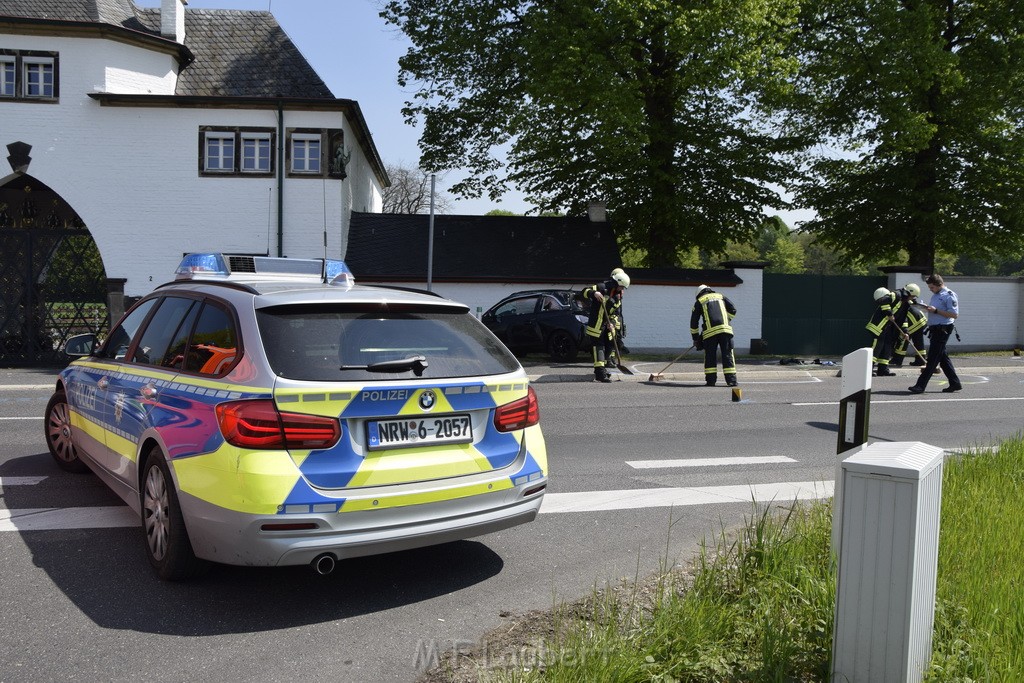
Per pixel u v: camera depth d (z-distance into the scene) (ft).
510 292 79.71
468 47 84.23
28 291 61.36
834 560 13.00
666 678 10.22
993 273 350.23
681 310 80.84
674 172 92.48
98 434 18.29
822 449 28.32
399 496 13.32
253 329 13.65
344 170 78.07
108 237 76.18
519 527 18.53
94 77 75.46
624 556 16.46
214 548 13.08
